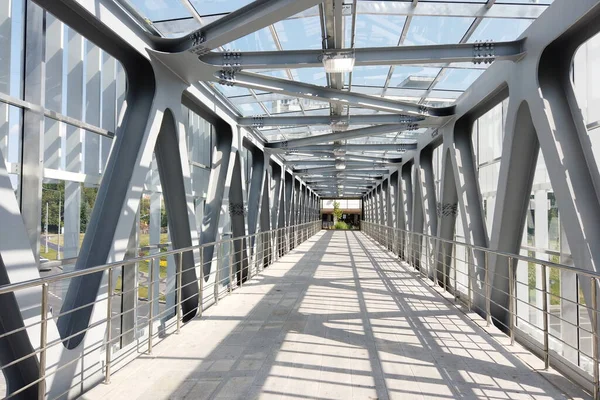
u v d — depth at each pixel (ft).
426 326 14.51
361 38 17.08
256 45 17.60
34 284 7.31
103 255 12.57
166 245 21.50
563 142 12.37
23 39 12.08
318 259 35.01
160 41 14.20
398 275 25.82
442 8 14.38
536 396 9.14
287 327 14.30
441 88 22.74
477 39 16.74
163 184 17.21
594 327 8.83
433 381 9.87
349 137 29.19
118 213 13.03
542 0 13.85
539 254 20.29
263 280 23.90
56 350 9.66
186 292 18.42
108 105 16.43
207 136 27.20
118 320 17.43
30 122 12.13
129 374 10.25
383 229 54.03
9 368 9.08
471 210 21.58
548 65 13.03
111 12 11.79
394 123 24.68
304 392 9.28
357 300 18.54
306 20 15.20
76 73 14.47
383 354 11.68
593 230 11.51
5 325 8.68
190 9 14.16
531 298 21.42
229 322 14.92
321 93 19.17
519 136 15.01
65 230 13.98
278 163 44.09
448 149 23.56
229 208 27.99
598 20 11.02
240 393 9.22
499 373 10.37
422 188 32.99
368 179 66.28
